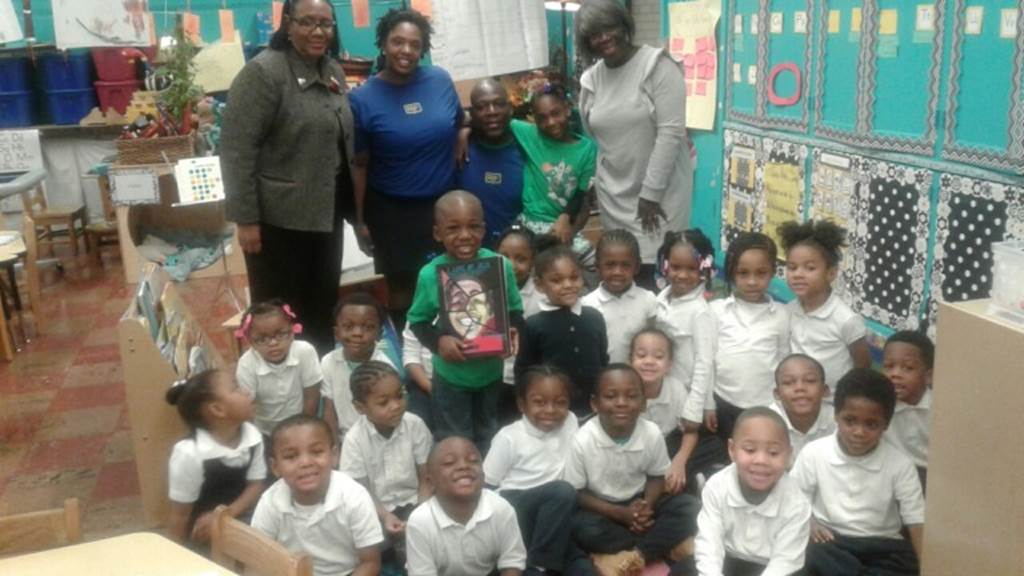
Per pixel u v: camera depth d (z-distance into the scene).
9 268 5.32
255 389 3.07
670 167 3.66
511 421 3.27
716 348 3.10
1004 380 1.99
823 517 2.58
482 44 5.34
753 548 2.43
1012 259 2.00
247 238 3.36
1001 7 2.60
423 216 3.72
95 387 4.46
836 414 2.54
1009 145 2.60
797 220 3.67
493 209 3.85
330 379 3.19
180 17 6.50
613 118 3.69
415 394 3.33
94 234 6.60
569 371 3.16
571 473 2.79
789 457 2.44
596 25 3.59
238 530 1.95
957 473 2.16
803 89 3.57
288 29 3.30
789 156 3.70
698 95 4.43
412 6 5.10
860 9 3.20
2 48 6.84
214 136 6.09
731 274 3.14
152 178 5.31
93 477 3.57
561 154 3.83
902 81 3.02
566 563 2.67
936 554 2.27
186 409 2.73
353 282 4.03
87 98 7.07
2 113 6.93
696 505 2.75
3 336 4.82
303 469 2.39
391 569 2.67
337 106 3.39
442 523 2.42
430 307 3.06
